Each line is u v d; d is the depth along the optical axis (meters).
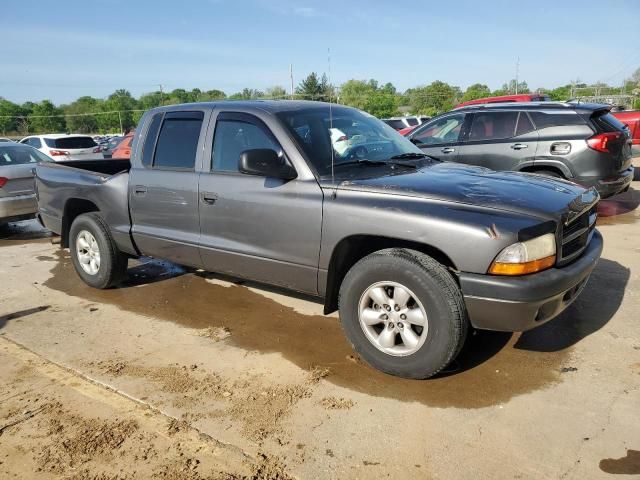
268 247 3.89
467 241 3.00
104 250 5.12
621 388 3.21
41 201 5.88
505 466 2.57
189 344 4.04
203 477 2.57
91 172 5.35
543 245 3.02
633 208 8.52
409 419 2.97
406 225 3.18
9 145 9.18
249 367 3.64
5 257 6.88
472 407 3.06
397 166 3.95
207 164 4.28
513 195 3.26
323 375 3.48
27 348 4.04
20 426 3.03
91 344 4.09
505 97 15.48
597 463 2.56
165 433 2.92
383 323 3.38
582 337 3.90
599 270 5.36
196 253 4.39
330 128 4.12
